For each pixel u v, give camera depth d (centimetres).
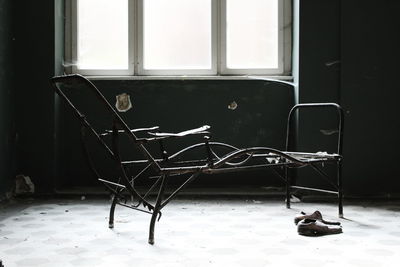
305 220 288
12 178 409
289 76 451
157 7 458
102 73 455
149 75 455
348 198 409
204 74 457
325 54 418
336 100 419
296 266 221
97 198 408
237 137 452
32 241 265
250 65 459
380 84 413
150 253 242
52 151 420
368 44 412
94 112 448
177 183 452
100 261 228
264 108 452
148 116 450
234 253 242
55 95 423
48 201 396
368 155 413
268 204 383
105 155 448
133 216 334
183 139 450
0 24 389
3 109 392
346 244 259
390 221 319
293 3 448
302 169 413
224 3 456
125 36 457
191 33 459
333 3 416
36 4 421
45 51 421
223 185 454
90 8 456
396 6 412
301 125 417
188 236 277
